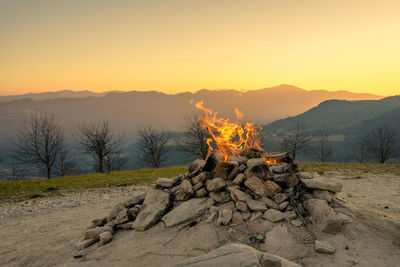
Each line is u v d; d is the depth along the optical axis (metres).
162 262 5.29
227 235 5.89
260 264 4.00
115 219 7.63
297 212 6.57
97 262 5.75
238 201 6.89
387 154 52.31
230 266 3.68
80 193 16.31
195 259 4.05
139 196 8.73
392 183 15.34
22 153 32.28
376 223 6.07
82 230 8.59
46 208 12.66
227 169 7.77
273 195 7.18
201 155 37.50
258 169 7.53
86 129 38.44
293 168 8.10
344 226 6.01
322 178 7.66
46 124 33.25
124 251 6.02
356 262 4.86
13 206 13.17
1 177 51.78
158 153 44.19
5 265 6.20
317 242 5.33
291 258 5.07
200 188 7.78
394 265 4.74
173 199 7.87
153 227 6.81
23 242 7.77
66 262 5.99
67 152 43.66
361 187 14.38
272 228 6.01
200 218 6.66
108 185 18.94
